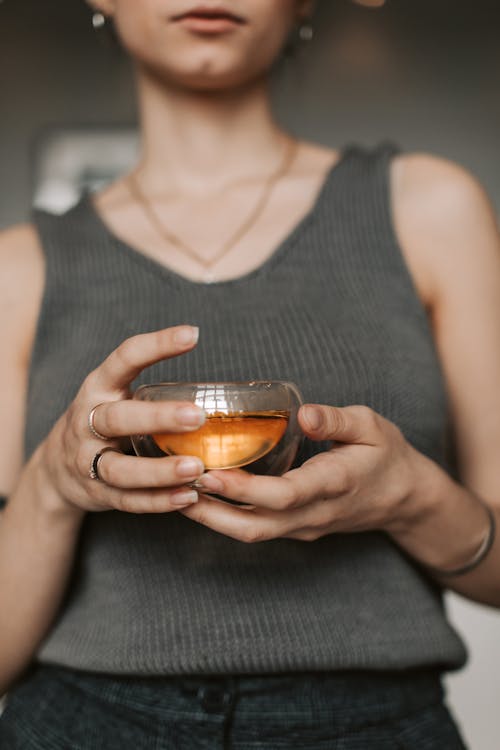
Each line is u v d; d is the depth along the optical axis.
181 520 0.78
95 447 0.65
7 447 0.88
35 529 0.77
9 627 0.80
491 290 0.84
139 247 0.89
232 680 0.75
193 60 0.85
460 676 2.11
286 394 0.65
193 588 0.77
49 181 2.91
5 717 0.81
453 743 0.77
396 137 2.93
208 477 0.62
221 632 0.75
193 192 0.93
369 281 0.83
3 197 2.94
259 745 0.74
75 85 2.95
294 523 0.67
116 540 0.79
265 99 0.94
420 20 2.92
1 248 0.91
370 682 0.76
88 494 0.68
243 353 0.81
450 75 2.92
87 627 0.79
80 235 0.90
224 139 0.93
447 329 0.84
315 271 0.84
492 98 2.92
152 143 0.95
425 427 0.80
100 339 0.84
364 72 2.93
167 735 0.75
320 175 0.92
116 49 0.96
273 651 0.74
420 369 0.81
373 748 0.75
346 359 0.80
